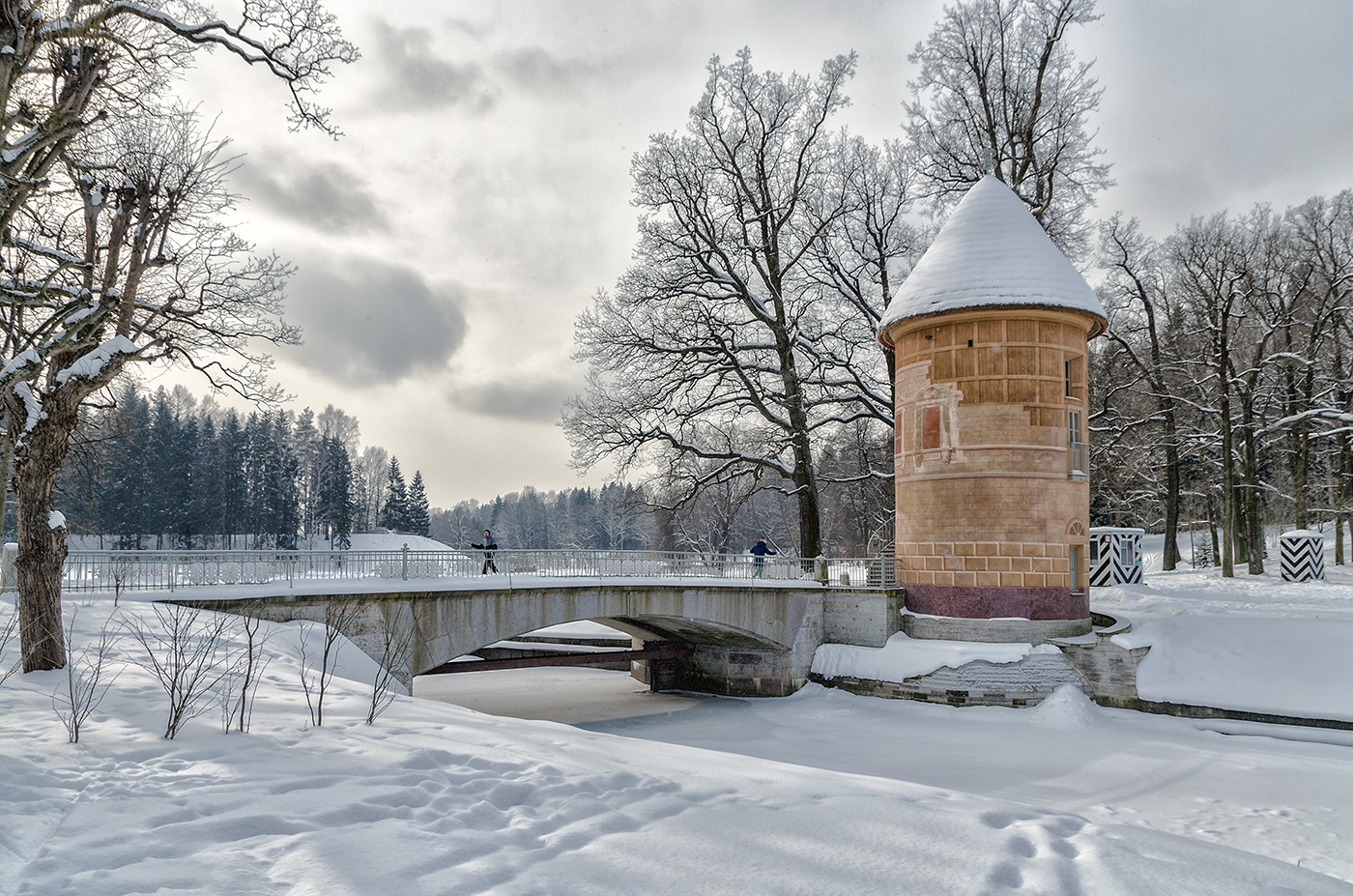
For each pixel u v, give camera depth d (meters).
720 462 36.19
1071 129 34.19
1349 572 37.12
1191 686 21.91
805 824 5.83
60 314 15.67
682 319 34.16
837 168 36.38
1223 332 36.06
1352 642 21.30
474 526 134.25
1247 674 21.55
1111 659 23.11
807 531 33.22
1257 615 24.23
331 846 4.82
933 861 5.21
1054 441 24.75
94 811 5.16
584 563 23.53
